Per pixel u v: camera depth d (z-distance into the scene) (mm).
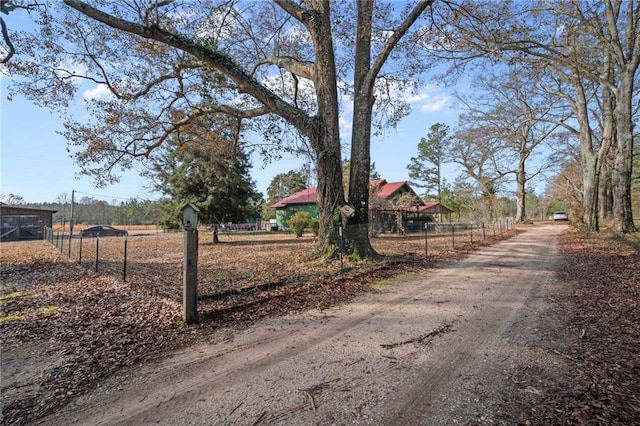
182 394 2922
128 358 3676
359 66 10602
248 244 18812
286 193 54938
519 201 42125
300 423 2463
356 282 7488
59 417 2637
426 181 52562
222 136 12469
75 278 8508
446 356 3557
